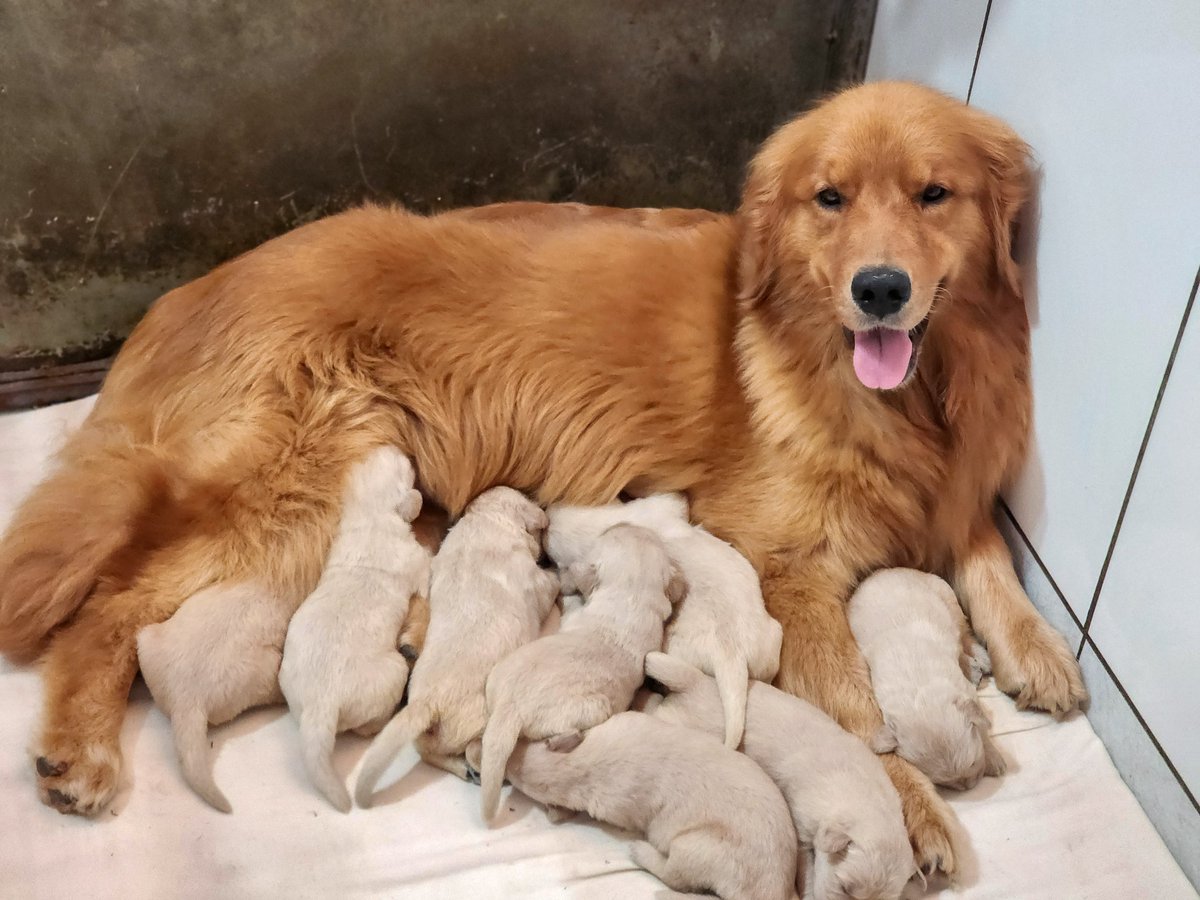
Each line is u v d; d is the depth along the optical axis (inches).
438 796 71.6
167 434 83.3
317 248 85.8
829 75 122.2
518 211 103.1
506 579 77.5
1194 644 62.1
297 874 66.4
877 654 74.6
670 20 114.6
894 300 68.2
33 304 110.0
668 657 72.9
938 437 80.7
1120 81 64.1
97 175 104.6
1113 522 69.8
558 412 87.4
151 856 66.8
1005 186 74.7
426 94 111.6
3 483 96.8
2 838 67.3
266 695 74.7
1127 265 64.8
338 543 79.3
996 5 80.6
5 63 95.6
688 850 62.2
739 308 83.8
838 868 60.4
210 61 101.9
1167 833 67.1
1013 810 70.3
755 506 84.1
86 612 75.6
